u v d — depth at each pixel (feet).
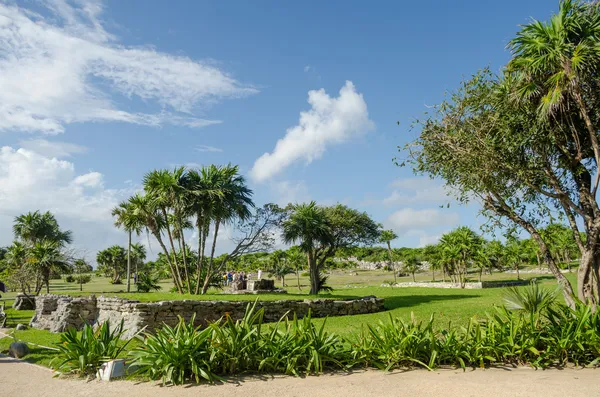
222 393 20.25
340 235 114.93
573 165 40.60
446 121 42.01
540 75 36.68
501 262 158.51
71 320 49.67
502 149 40.01
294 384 21.74
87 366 24.90
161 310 45.16
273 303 53.98
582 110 34.94
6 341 40.78
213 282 104.68
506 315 29.09
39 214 145.59
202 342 23.79
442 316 48.11
